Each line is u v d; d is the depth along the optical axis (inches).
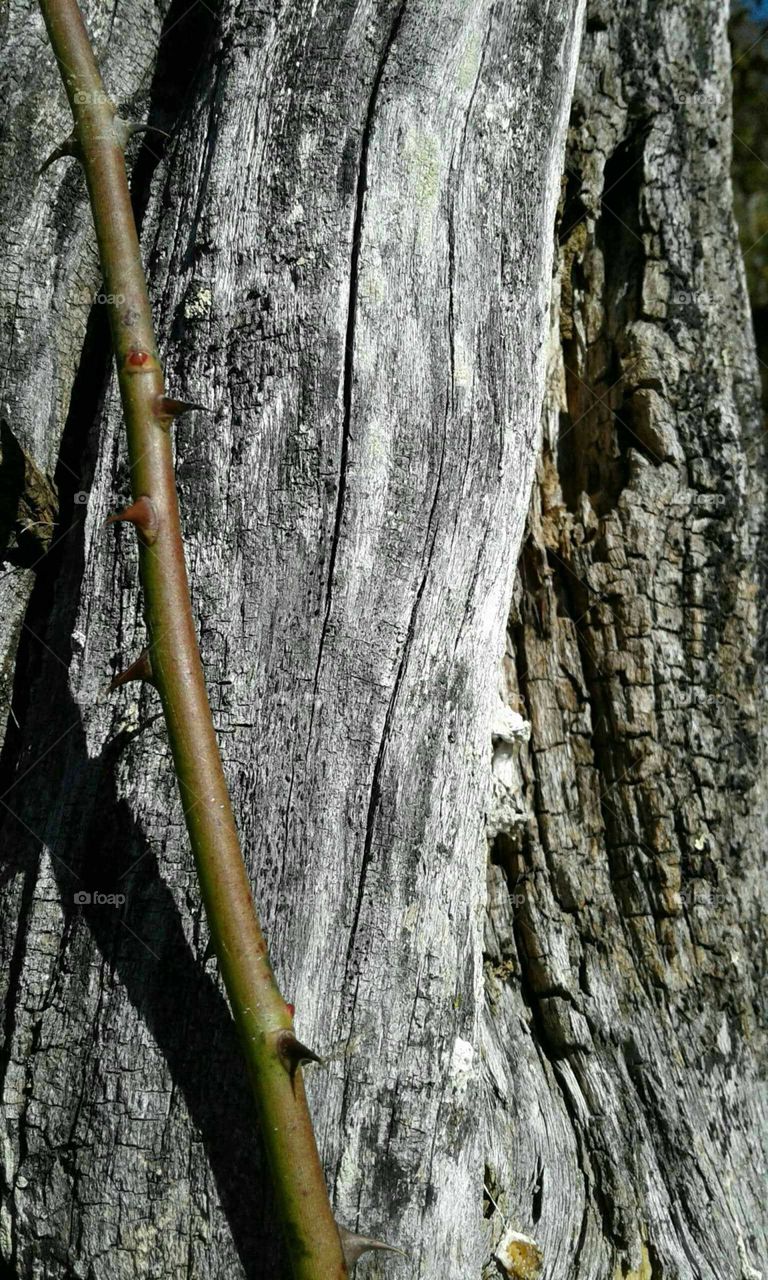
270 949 10.5
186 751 9.4
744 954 15.5
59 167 12.8
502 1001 14.2
